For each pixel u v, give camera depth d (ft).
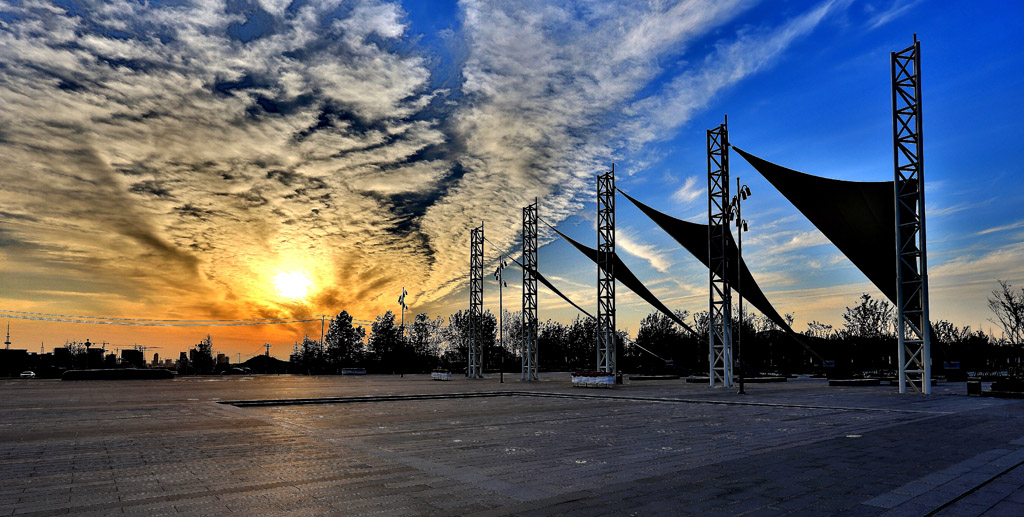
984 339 222.28
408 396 84.23
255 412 60.08
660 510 19.71
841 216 107.86
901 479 24.75
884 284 122.93
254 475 25.98
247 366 299.99
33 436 40.06
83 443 36.52
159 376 175.42
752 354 261.65
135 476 25.89
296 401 75.72
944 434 40.24
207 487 23.61
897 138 90.84
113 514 19.61
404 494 22.26
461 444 36.27
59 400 76.64
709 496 21.72
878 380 125.80
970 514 19.39
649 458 30.63
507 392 97.71
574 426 46.91
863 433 41.09
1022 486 23.57
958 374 159.22
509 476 25.70
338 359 358.84
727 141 110.52
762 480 24.61
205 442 36.86
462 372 259.80
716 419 52.54
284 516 19.27
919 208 88.69
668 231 136.98
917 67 88.84
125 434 41.04
